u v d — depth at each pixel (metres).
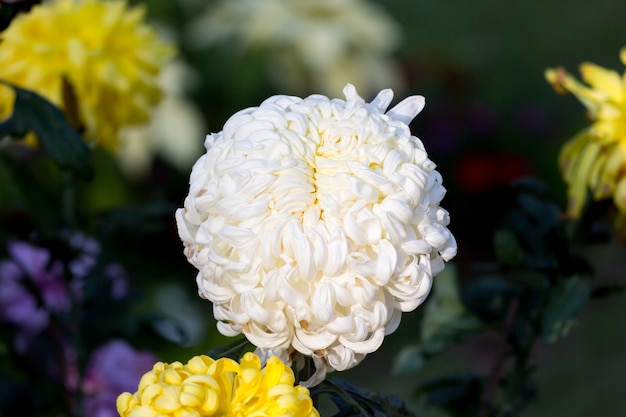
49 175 1.25
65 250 0.96
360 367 2.03
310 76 2.06
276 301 0.62
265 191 0.62
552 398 2.01
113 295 1.01
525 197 0.92
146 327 0.99
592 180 0.88
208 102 2.10
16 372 0.99
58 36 0.97
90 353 0.99
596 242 0.91
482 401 0.95
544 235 0.90
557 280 0.89
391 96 0.68
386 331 0.65
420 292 0.63
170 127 1.79
